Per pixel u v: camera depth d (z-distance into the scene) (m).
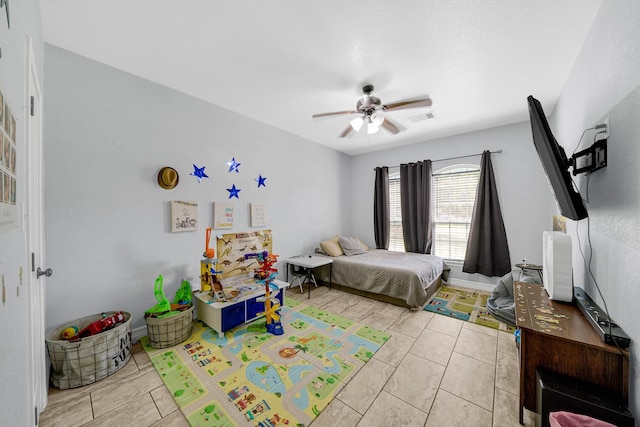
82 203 2.05
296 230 4.06
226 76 2.35
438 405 1.59
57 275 1.94
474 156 3.90
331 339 2.37
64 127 1.96
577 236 2.05
